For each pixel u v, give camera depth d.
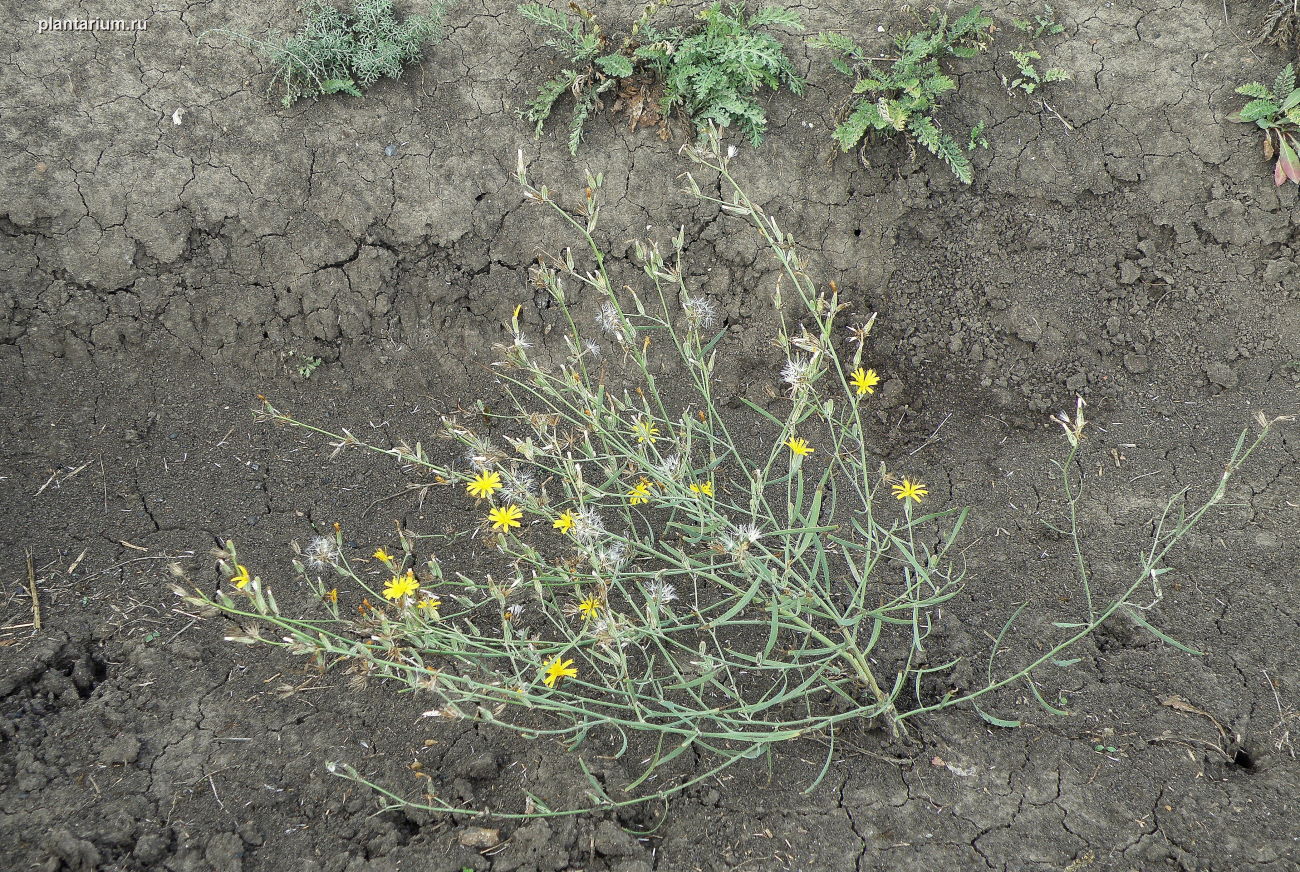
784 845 2.86
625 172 4.49
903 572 3.65
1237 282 4.30
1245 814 2.80
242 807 2.93
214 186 4.37
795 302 4.46
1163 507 3.78
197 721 3.16
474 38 4.60
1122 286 4.36
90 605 3.50
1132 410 4.17
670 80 4.41
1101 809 2.87
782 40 4.60
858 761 3.05
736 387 4.38
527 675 3.30
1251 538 3.60
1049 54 4.56
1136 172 4.43
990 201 4.45
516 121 4.52
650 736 3.15
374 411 4.32
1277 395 4.11
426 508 3.96
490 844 2.84
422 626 2.67
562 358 4.45
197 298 4.31
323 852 2.83
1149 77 4.51
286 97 4.39
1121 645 3.34
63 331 4.21
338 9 4.57
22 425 4.07
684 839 2.88
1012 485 3.97
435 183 4.46
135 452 4.07
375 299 4.39
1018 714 3.13
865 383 3.02
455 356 4.41
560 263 3.25
